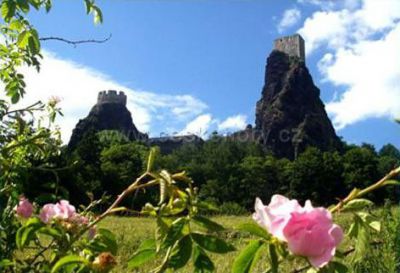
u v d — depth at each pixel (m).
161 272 1.85
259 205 1.59
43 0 3.73
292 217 1.50
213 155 102.81
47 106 3.74
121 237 11.14
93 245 2.31
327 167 95.25
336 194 94.69
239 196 97.44
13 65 4.05
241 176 99.06
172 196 1.88
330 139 134.12
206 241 1.84
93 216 2.68
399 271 4.87
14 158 3.33
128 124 141.75
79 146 68.94
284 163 101.81
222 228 1.86
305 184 96.19
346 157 95.69
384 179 1.76
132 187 2.02
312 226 1.49
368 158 94.06
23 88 4.08
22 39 3.54
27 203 2.78
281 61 151.75
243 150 111.88
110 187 51.94
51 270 2.00
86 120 139.75
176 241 1.84
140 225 18.33
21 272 2.44
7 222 2.71
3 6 3.34
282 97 142.75
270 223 1.54
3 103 3.65
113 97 144.88
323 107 148.38
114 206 2.09
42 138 3.47
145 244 2.00
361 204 1.74
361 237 1.74
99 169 55.12
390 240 4.91
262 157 107.12
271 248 1.55
